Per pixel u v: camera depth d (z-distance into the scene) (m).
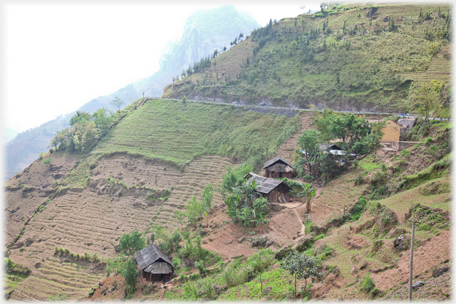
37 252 117.19
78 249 113.88
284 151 126.88
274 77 190.00
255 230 77.00
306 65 188.75
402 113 131.75
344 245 54.91
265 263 61.25
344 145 93.31
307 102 162.88
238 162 136.62
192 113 181.12
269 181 87.69
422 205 48.78
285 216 76.94
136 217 124.69
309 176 93.56
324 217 70.56
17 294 96.94
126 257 87.50
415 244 42.72
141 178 144.62
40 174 167.00
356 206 68.12
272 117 154.50
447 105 90.50
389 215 51.91
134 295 71.25
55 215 136.88
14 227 136.62
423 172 61.00
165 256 78.38
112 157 165.12
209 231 85.88
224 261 70.44
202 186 128.25
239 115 166.38
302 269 46.03
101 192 144.50
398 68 153.88
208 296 58.16
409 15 196.75
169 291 66.75
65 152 180.50
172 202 124.94
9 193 158.00
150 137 171.12
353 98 151.12
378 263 43.84
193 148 154.12
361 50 179.62
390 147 89.94
